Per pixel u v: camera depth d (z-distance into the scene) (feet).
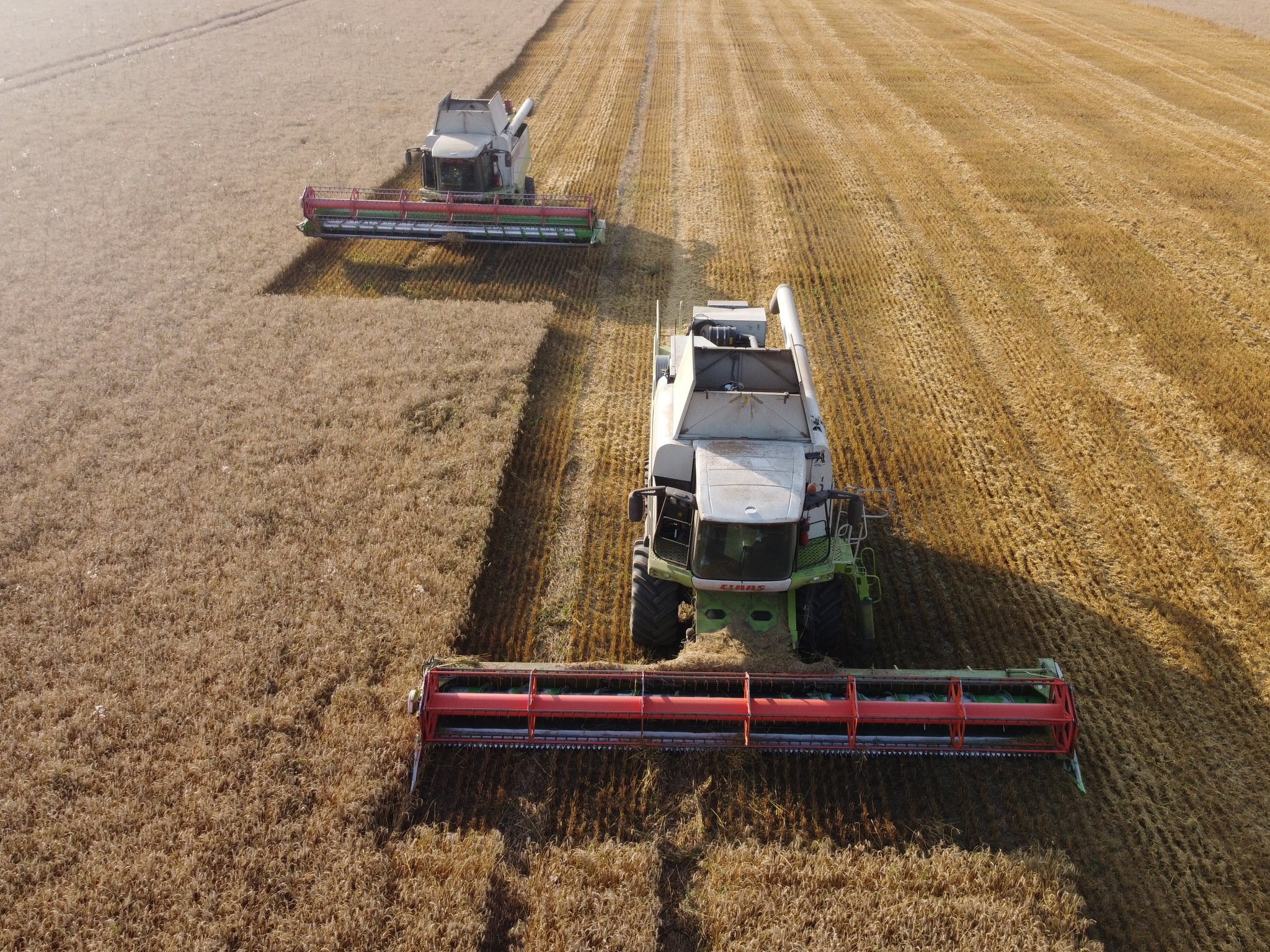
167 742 28.25
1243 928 24.25
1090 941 23.35
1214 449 46.09
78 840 25.22
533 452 44.98
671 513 29.30
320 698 30.27
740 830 26.50
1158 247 70.74
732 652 28.14
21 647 31.78
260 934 23.03
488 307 58.59
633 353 54.85
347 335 54.44
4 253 66.03
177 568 35.47
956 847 25.55
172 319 56.59
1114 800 27.61
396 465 42.32
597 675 27.40
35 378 49.80
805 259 67.82
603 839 26.20
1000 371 53.26
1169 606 35.45
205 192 78.18
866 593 31.81
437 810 26.86
